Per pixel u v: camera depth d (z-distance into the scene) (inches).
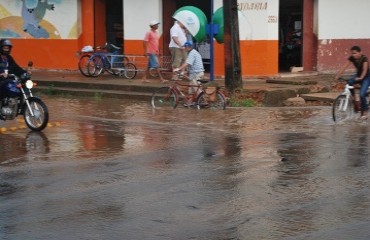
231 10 724.0
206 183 355.3
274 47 896.3
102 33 1038.4
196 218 289.9
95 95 813.9
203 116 632.4
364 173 376.5
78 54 964.0
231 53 731.4
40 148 468.4
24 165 409.1
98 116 644.1
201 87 685.9
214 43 908.6
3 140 502.6
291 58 968.3
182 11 832.3
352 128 552.4
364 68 592.7
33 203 317.4
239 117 621.6
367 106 599.8
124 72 901.8
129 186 349.7
